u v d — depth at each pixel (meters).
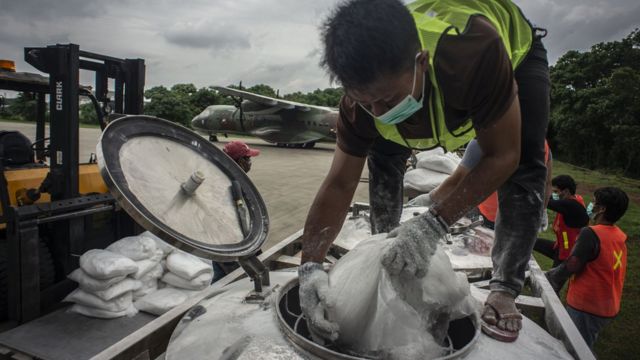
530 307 1.91
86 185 3.74
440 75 1.08
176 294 3.21
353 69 0.95
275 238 5.91
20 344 2.70
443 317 1.30
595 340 3.20
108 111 4.11
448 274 1.27
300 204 8.31
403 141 1.44
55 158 3.37
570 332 1.45
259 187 10.12
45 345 2.69
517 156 1.17
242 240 1.75
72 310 3.11
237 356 1.14
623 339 3.59
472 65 1.05
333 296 1.21
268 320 1.32
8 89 4.01
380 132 1.43
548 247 4.26
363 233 2.94
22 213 2.96
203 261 3.46
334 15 1.01
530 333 1.40
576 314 3.11
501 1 1.41
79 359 2.55
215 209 1.80
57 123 3.33
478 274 2.53
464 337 1.41
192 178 1.66
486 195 1.17
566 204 3.89
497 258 1.44
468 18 1.15
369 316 1.19
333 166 1.55
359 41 0.93
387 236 1.33
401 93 1.06
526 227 1.38
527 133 1.38
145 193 1.55
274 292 1.54
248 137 33.88
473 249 2.81
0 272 3.09
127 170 1.57
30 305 3.04
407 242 1.11
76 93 3.32
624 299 4.38
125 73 4.05
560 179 3.99
